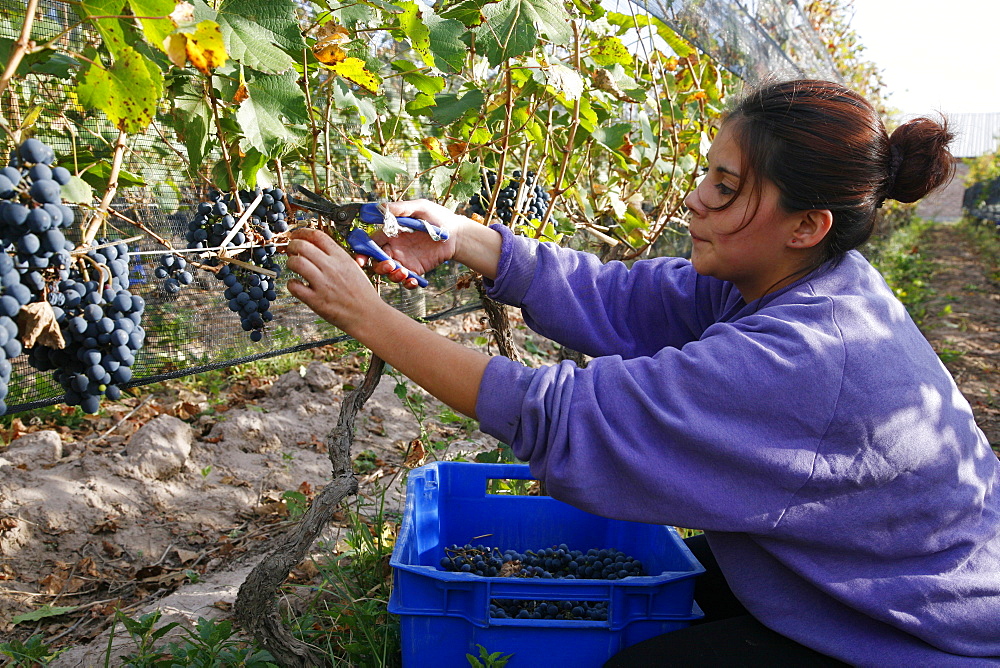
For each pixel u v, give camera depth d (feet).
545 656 6.07
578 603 7.13
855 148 4.88
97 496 10.30
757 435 4.78
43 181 3.93
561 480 4.98
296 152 7.63
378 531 8.76
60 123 6.61
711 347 4.93
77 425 13.42
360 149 7.40
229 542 9.96
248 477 11.60
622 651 5.72
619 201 11.32
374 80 6.84
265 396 15.15
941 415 5.07
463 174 8.71
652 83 11.34
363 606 7.77
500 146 9.11
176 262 5.38
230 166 5.95
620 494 4.97
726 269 5.46
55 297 4.17
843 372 4.77
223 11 5.57
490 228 6.80
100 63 4.55
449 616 6.08
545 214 9.17
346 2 7.04
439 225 6.52
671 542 7.32
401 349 5.16
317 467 12.16
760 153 4.96
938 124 5.29
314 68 6.66
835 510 4.93
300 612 8.05
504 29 6.91
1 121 4.18
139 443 11.37
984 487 5.35
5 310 3.80
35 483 10.31
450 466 8.68
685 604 6.11
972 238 67.26
